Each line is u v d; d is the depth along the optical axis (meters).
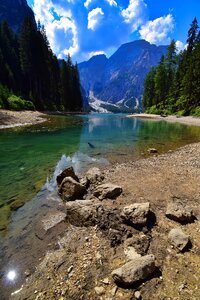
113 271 4.09
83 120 43.72
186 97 53.38
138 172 10.22
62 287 4.00
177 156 13.84
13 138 20.14
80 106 94.94
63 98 83.06
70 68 91.25
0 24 85.75
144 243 4.99
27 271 4.46
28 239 5.50
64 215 6.65
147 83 84.38
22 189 8.66
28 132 23.91
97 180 9.12
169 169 10.66
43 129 26.69
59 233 5.75
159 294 3.74
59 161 12.86
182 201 7.11
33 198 7.85
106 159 13.44
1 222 6.27
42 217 6.55
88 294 3.82
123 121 43.84
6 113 33.69
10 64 72.25
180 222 5.89
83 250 4.96
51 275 4.30
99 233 5.48
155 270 4.23
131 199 7.20
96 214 5.96
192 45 59.41
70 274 4.27
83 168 11.53
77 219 6.09
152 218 6.01
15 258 4.83
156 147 17.36
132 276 3.92
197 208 6.68
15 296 3.91
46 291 3.95
